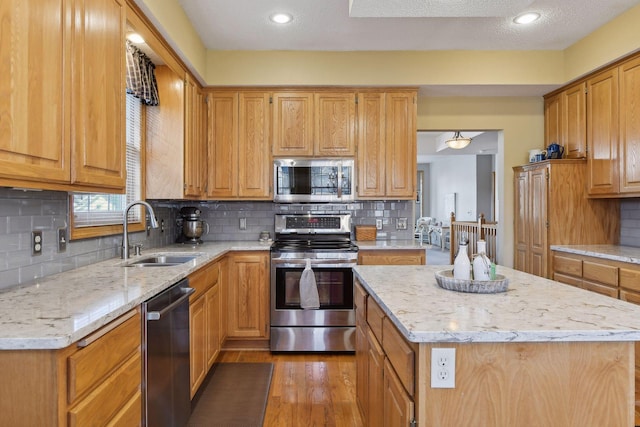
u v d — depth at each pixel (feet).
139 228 9.75
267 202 13.28
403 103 12.17
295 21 10.05
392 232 13.39
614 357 3.69
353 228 13.33
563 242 11.64
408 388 3.81
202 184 11.87
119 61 6.32
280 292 11.10
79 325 3.65
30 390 3.35
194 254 9.30
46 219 6.22
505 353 3.66
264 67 11.86
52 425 3.34
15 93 4.04
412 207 13.43
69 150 4.96
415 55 11.94
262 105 12.09
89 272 6.59
